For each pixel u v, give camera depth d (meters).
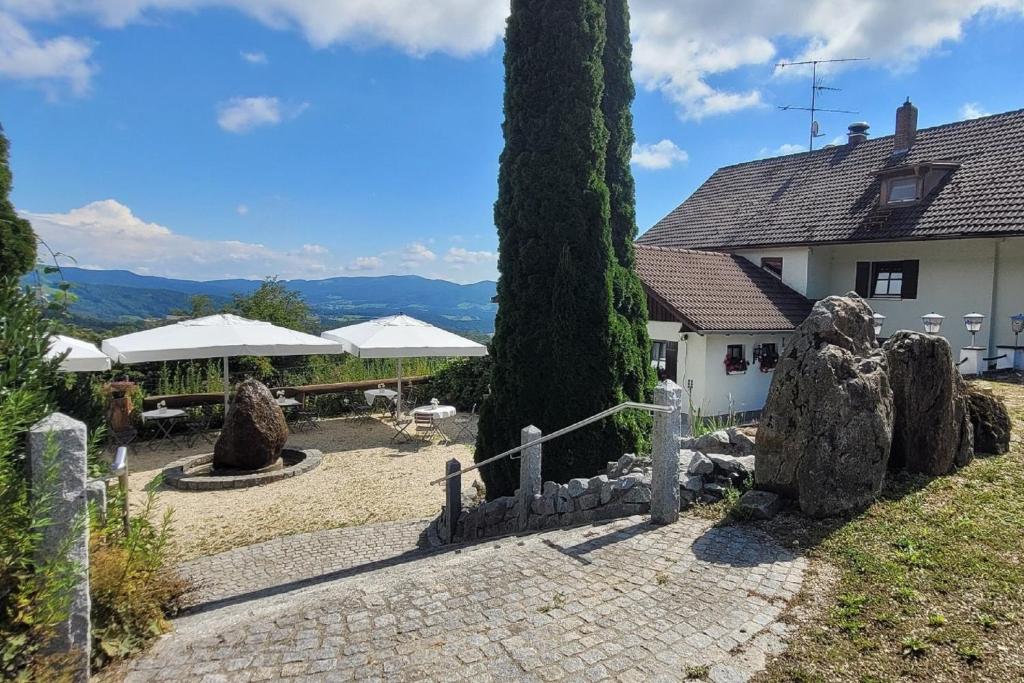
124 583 3.51
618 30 8.66
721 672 2.93
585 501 5.74
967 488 5.13
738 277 17.89
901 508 4.79
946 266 16.42
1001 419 6.16
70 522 2.85
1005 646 3.02
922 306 16.94
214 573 6.30
